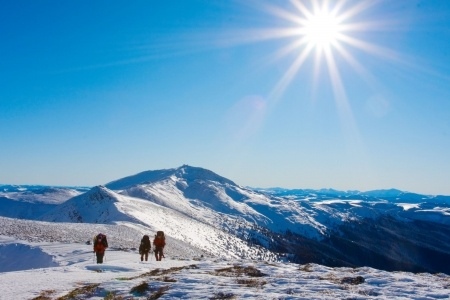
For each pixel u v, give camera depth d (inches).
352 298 465.1
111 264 904.3
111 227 2802.7
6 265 1412.4
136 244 2155.5
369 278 616.7
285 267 810.2
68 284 625.9
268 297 472.7
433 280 631.8
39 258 1333.7
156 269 798.5
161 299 490.3
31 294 548.7
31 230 2092.8
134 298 510.3
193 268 784.9
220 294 499.8
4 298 524.1
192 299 482.3
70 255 1293.1
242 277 652.1
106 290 558.6
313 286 554.9
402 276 647.1
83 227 2576.3
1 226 2117.4
